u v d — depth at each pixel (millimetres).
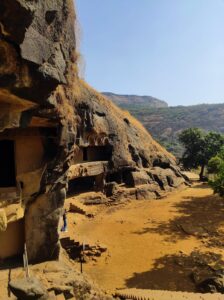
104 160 33281
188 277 17312
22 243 15703
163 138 140625
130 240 23031
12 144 15484
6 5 7207
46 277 13414
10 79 8977
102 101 33312
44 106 12977
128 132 39594
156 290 14453
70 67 13836
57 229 16031
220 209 31641
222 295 12828
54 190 15938
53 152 15523
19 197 14648
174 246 21812
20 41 8195
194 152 52656
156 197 36688
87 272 17891
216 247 21609
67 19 10969
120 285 16391
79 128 26984
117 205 32250
